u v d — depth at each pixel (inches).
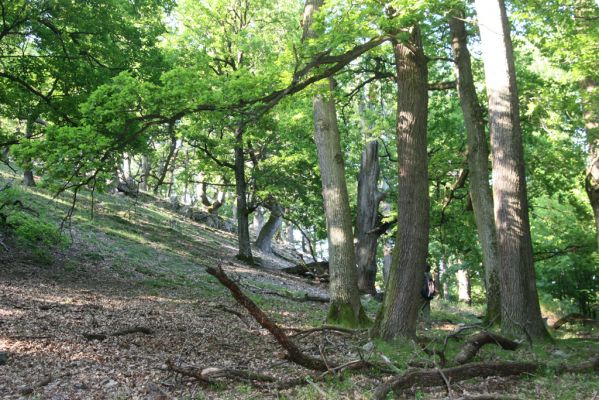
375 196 916.0
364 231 910.4
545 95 600.1
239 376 256.2
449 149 750.5
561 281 869.2
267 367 294.2
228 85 393.1
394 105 951.0
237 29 1010.7
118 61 623.8
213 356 314.5
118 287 559.2
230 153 1043.9
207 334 381.1
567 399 244.8
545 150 697.6
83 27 599.8
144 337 347.6
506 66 451.2
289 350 266.4
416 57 394.0
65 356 281.3
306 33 495.2
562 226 863.7
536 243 847.7
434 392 253.0
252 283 772.6
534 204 896.3
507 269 429.1
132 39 642.2
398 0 348.5
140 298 510.3
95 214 973.8
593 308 845.8
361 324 479.2
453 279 1546.5
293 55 396.5
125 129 405.4
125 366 273.9
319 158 510.0
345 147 974.4
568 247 797.9
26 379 241.4
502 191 439.5
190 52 894.4
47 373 251.8
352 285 484.1
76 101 579.2
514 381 277.4
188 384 252.4
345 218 494.6
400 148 393.7
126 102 391.5
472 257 927.0
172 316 436.8
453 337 413.1
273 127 856.3
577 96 599.5
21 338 305.3
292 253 1651.1
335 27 363.9
